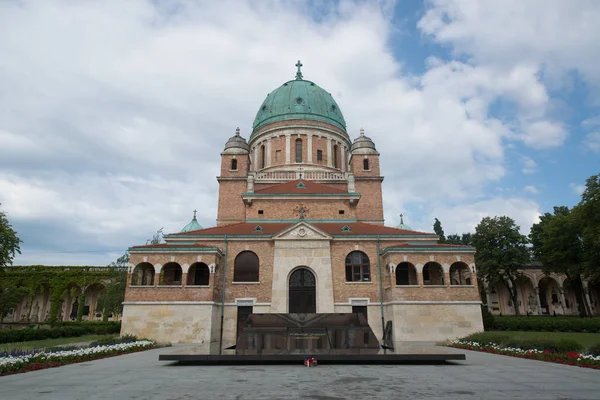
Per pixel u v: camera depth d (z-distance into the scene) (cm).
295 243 3644
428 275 3778
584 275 5403
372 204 5200
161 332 3219
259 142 5988
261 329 2030
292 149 5697
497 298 7800
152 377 1327
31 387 1132
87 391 1062
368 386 1136
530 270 7488
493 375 1370
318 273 3566
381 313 3550
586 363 1648
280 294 3503
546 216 6862
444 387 1122
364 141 5512
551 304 7738
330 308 3494
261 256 3662
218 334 3419
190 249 3425
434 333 3278
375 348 1828
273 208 4375
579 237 5578
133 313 3259
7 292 5666
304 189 4666
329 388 1102
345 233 3806
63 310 7662
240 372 1452
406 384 1173
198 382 1213
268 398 960
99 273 7250
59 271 7319
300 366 1641
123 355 2192
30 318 7394
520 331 4316
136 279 4259
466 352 2302
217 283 3525
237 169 5284
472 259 3475
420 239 3778
